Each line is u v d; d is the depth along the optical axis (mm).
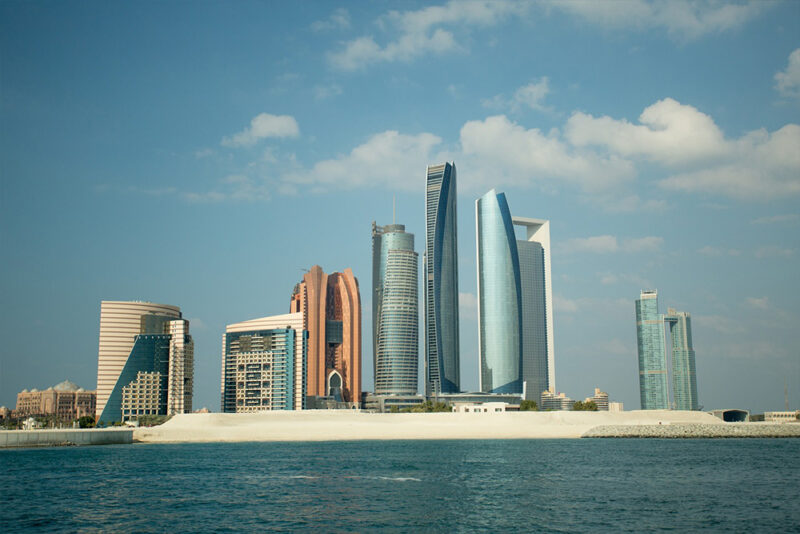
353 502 120812
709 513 108250
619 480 148375
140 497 128125
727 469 169250
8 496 130000
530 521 103000
